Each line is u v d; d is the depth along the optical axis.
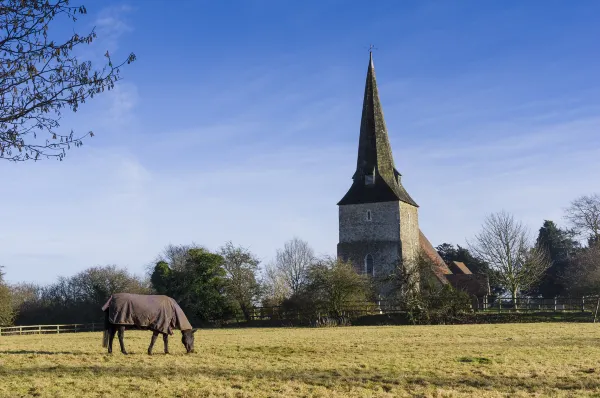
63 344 26.66
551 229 97.75
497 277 65.19
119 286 69.50
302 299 52.03
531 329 33.22
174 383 13.73
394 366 16.84
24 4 10.88
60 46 11.35
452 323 45.53
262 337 30.20
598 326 36.00
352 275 51.66
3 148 11.31
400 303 48.16
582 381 14.23
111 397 12.22
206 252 56.75
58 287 72.81
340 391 13.10
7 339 35.62
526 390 13.32
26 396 12.15
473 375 15.22
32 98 11.37
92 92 11.70
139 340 27.67
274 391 13.09
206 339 28.91
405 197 70.12
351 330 37.44
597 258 65.00
